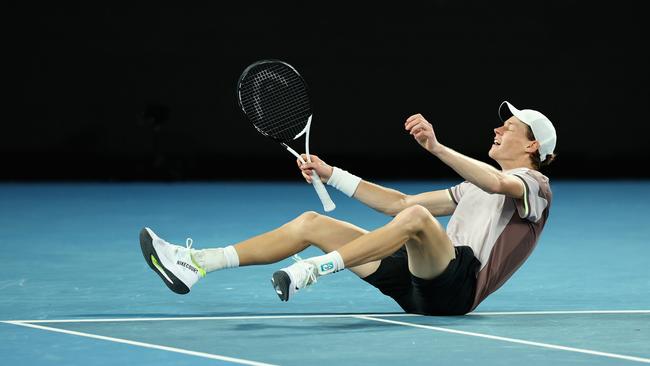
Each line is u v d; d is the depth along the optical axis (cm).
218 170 4791
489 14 4938
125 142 4781
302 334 1136
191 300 1433
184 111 4819
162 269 1223
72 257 1956
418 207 1181
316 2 4906
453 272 1216
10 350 1034
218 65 4844
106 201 3428
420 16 4934
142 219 2792
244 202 3406
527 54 4947
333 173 1310
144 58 4803
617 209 3144
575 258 1980
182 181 4612
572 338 1115
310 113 1373
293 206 3244
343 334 1136
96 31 4778
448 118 4944
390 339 1103
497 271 1245
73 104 4766
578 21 4938
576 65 4944
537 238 1276
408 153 4912
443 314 1271
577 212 3041
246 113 1377
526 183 1228
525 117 1303
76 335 1125
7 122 4716
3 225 2609
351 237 1247
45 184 4366
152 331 1155
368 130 4922
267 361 982
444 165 4894
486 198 1273
